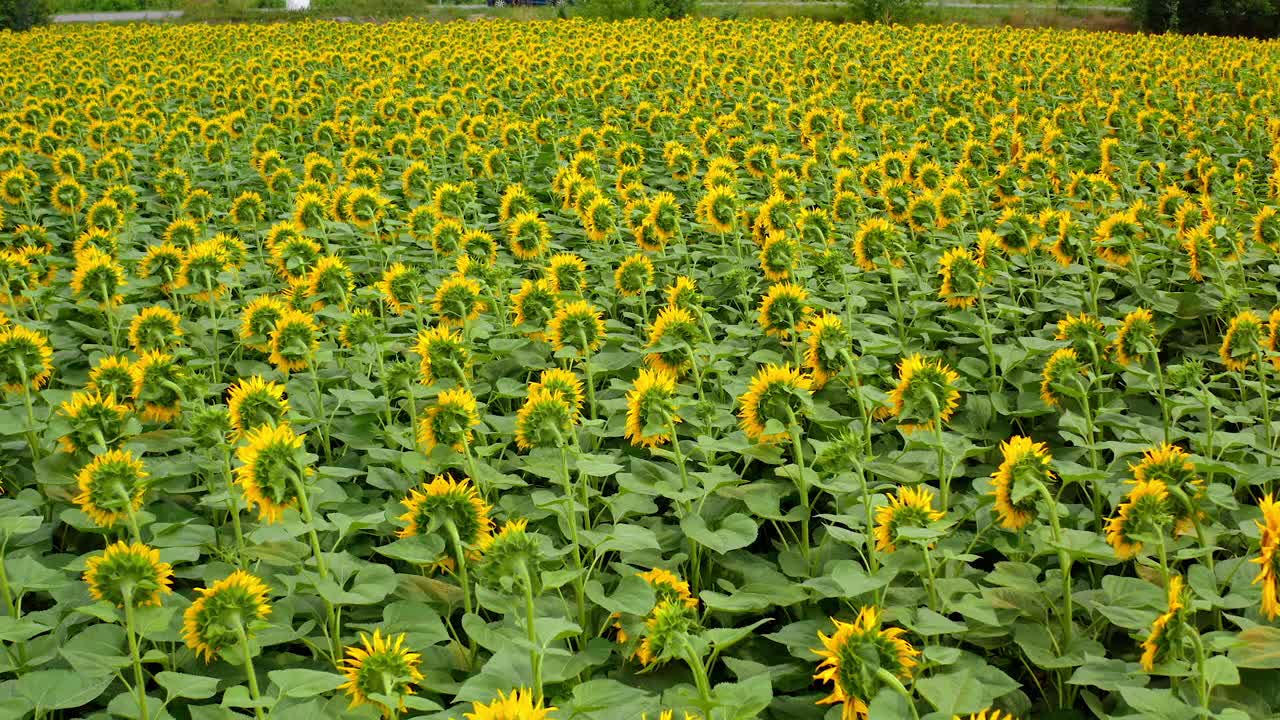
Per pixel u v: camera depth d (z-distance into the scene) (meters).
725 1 39.78
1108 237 7.27
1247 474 4.55
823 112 12.25
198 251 6.50
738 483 4.92
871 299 7.44
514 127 11.78
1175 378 5.22
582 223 9.48
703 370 5.60
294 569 4.21
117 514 3.91
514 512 4.59
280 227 7.00
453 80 17.58
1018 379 6.03
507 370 6.29
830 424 4.89
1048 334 6.78
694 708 3.32
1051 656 3.64
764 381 4.37
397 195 10.80
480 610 4.24
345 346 6.42
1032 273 7.65
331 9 39.97
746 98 15.93
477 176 10.98
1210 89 17.58
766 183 10.95
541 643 2.96
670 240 8.92
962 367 6.04
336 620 3.81
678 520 4.89
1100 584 4.40
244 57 22.72
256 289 8.14
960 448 4.44
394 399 5.83
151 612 3.25
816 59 19.58
